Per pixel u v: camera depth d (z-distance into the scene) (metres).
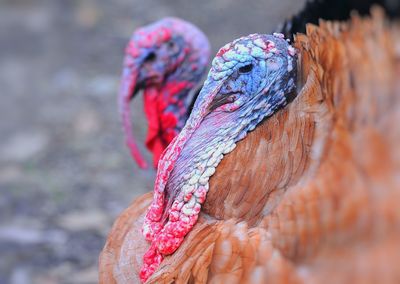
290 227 5.45
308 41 6.23
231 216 6.24
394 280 4.52
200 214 6.41
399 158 4.57
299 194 5.51
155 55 9.54
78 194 15.62
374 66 4.91
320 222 5.20
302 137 6.00
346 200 4.96
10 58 23.86
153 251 6.57
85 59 23.14
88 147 17.69
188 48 9.57
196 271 5.92
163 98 9.57
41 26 26.05
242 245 5.74
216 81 6.46
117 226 7.15
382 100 4.78
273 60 6.36
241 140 6.36
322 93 5.88
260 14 22.80
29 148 18.09
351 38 5.27
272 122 6.29
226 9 23.44
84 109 19.83
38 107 20.41
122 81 9.70
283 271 5.39
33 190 15.93
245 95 6.40
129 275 6.75
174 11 24.55
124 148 17.42
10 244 14.03
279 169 6.10
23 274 13.12
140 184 15.80
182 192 6.42
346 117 5.21
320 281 5.02
